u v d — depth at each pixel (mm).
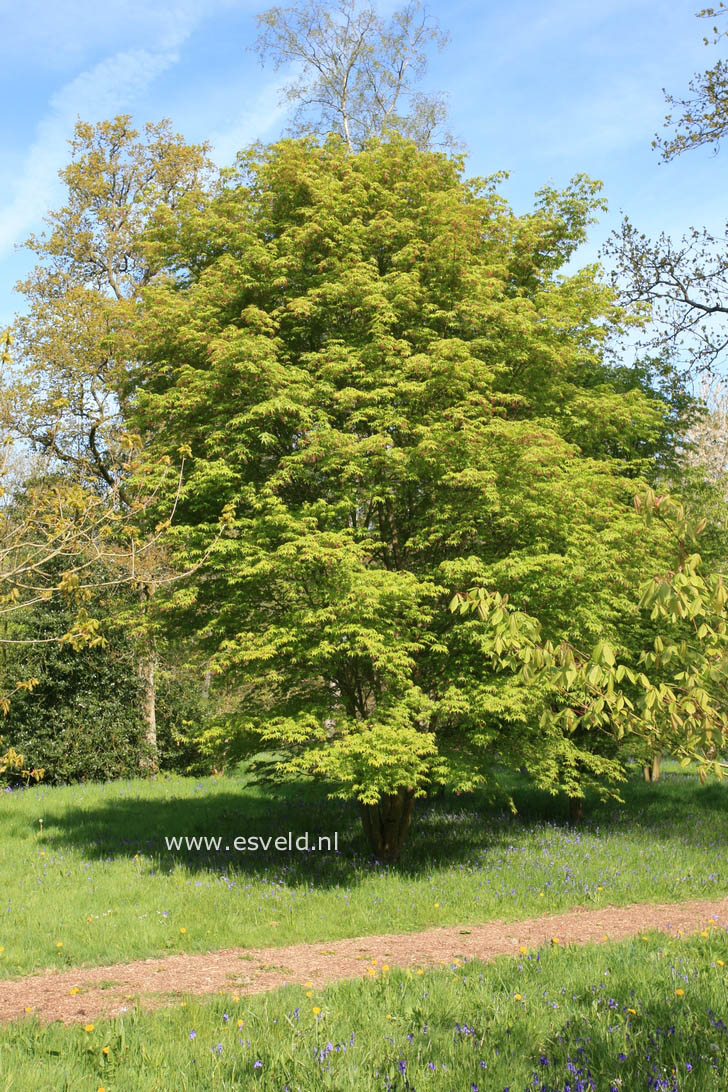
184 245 15172
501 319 13227
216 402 13055
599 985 6414
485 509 12281
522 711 11828
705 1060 4707
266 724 11945
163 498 13211
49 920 9891
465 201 15305
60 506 7309
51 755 22453
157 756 24500
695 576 4254
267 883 11938
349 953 8930
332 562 11523
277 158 14734
